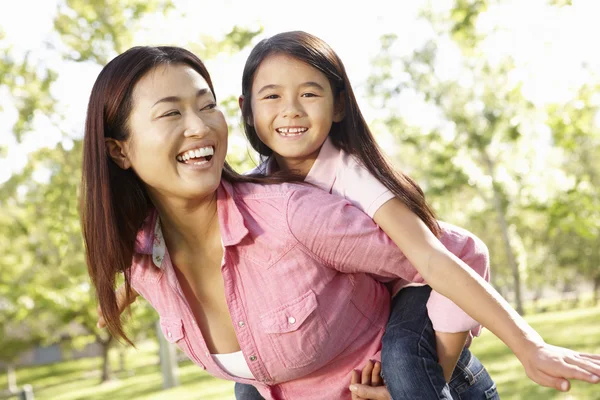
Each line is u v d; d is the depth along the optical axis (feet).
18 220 59.62
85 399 58.13
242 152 36.70
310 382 7.77
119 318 7.64
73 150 47.03
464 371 8.43
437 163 82.33
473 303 6.66
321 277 7.19
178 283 7.54
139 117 6.86
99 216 7.30
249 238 7.13
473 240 8.07
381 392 7.53
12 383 117.39
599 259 127.03
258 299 7.17
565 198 44.27
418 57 73.72
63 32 44.96
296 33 8.65
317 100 8.29
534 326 56.80
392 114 78.13
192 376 61.67
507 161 69.00
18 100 46.01
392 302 8.21
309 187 7.36
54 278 61.36
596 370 5.92
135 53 7.00
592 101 38.27
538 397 22.94
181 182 6.89
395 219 7.17
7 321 86.17
